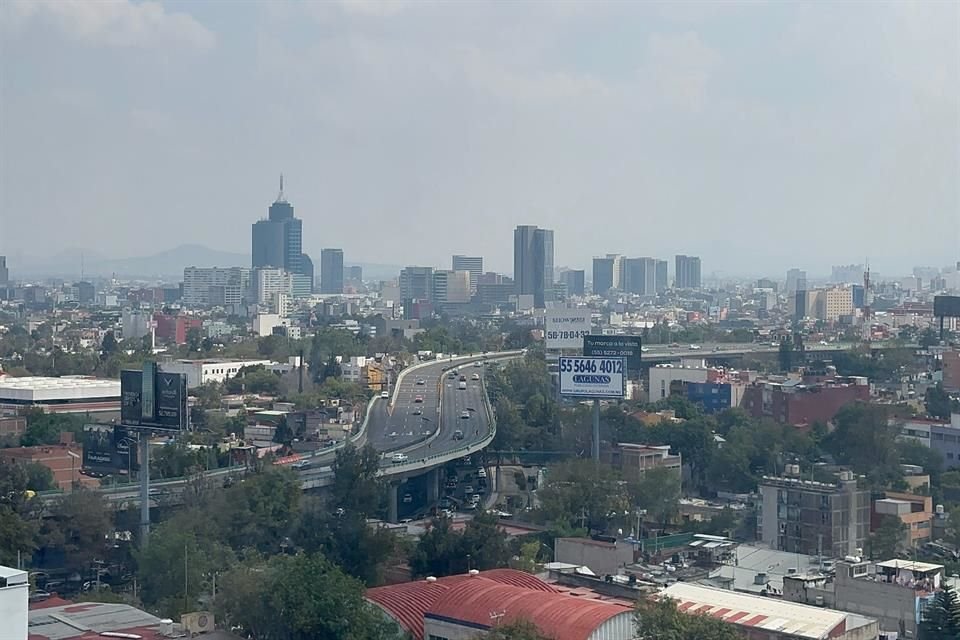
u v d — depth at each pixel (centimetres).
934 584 17138
